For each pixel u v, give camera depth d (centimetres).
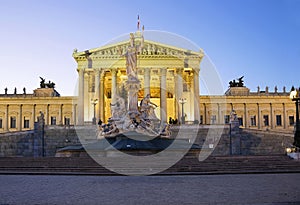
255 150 6550
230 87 12606
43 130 6938
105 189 2011
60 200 1642
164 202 1567
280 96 12150
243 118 12156
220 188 2038
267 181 2405
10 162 3628
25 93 12862
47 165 3400
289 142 6531
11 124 12106
